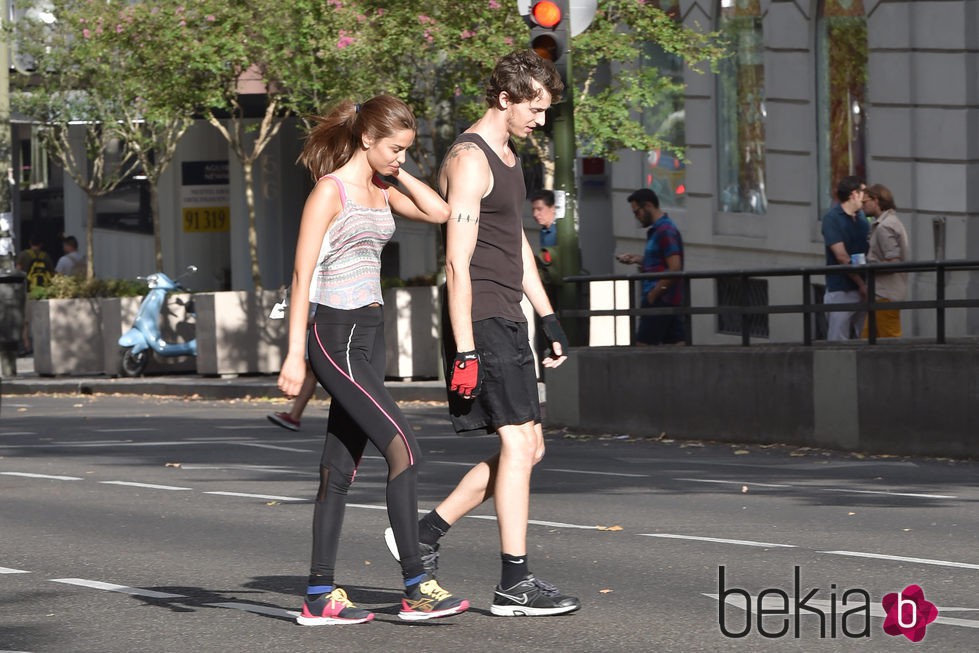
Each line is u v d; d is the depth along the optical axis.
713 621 17.64
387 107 17.28
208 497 29.20
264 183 90.81
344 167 17.48
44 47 80.25
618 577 20.41
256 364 63.00
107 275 105.62
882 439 34.69
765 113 58.59
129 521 26.30
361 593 19.67
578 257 41.66
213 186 92.75
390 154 17.34
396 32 50.69
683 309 39.19
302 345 17.09
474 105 52.00
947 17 48.56
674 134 64.06
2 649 17.06
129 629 17.89
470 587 19.88
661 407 39.31
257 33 56.53
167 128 81.44
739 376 37.53
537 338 49.44
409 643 16.83
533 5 39.34
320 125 17.61
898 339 35.53
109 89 78.12
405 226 83.81
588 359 40.94
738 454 35.53
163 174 95.62
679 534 23.84
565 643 16.69
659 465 33.56
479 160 17.61
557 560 21.72
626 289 40.66
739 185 60.72
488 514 26.25
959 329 35.22
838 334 40.09
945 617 17.67
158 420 47.22
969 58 48.16
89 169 105.75
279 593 19.81
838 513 25.81
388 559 22.12
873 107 52.12
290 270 91.44
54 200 114.56
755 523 24.88
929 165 49.75
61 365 68.50
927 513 25.61
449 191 17.70
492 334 17.77
